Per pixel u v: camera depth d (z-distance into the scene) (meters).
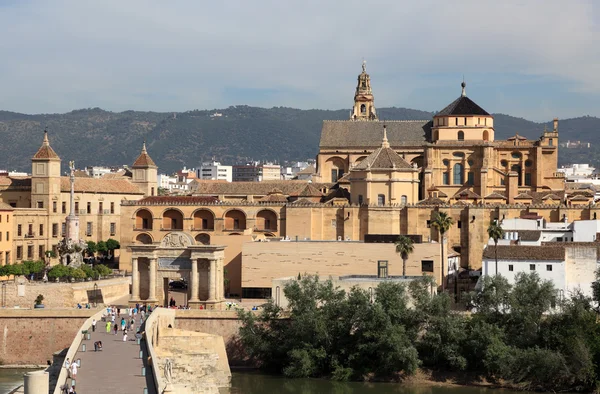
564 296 187.88
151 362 132.88
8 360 190.00
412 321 180.75
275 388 170.12
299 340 181.88
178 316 189.88
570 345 169.12
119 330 170.00
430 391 169.88
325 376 179.75
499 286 182.62
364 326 178.75
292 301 185.38
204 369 170.12
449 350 176.88
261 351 184.38
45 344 189.88
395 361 175.50
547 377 170.00
